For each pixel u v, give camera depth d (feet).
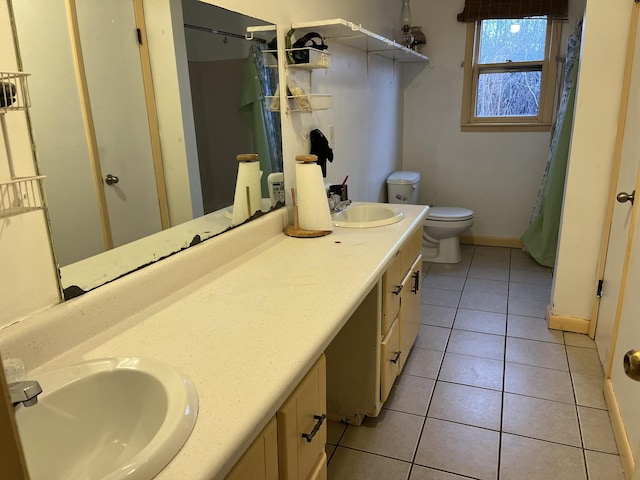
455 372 8.07
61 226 3.70
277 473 3.57
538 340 9.05
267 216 6.74
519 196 14.14
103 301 3.99
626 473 5.71
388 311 6.52
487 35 13.38
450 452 6.27
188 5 5.09
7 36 3.24
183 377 3.26
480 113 14.07
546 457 6.13
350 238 6.78
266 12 6.49
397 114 13.85
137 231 4.50
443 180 14.76
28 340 3.40
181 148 5.10
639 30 7.37
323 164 8.17
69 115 3.75
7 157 3.27
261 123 6.56
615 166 8.17
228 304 4.63
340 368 6.60
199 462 2.59
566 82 11.75
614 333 7.19
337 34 7.97
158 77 4.73
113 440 3.27
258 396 3.16
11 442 1.32
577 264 9.02
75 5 3.78
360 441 6.52
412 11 13.80
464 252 14.33
